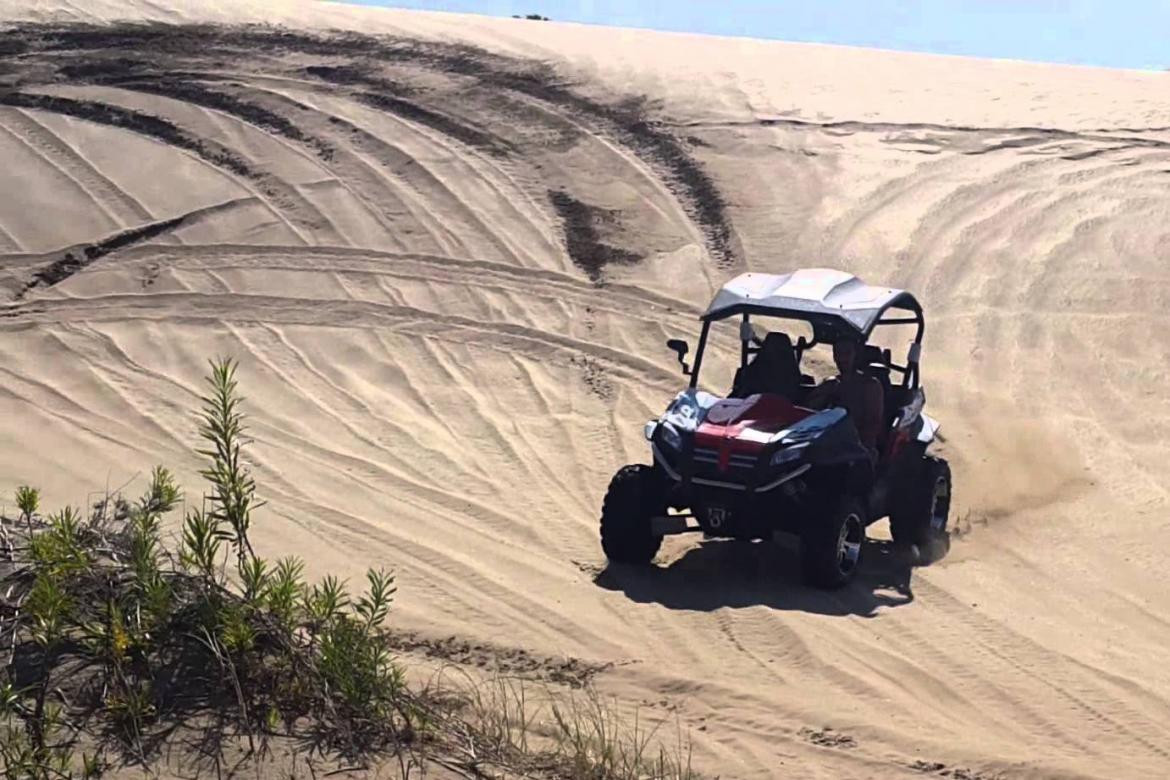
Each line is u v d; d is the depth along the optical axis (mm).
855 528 10305
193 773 6562
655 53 25625
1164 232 19094
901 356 16281
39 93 22953
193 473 13125
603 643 9078
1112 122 23078
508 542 11305
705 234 19344
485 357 16344
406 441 14055
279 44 25062
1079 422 14648
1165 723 8078
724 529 10180
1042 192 20312
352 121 22344
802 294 10812
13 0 26109
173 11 26203
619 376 15836
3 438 14156
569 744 7352
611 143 21781
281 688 7258
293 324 17312
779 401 10609
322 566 10547
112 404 15203
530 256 18969
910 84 24719
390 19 26672
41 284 18578
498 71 24203
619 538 10445
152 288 18391
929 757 7473
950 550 11312
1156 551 11297
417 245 19266
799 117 22719
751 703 8102
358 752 6875
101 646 7305
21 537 8430
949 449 14031
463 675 8461
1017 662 8930
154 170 20984
